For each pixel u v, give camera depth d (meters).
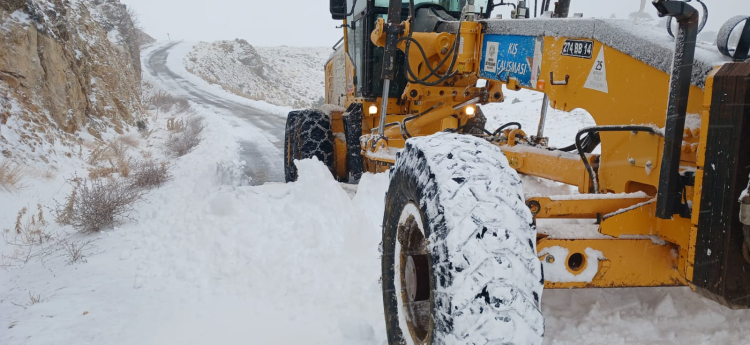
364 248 4.47
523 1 3.91
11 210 6.60
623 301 3.01
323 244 4.71
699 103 2.07
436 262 2.04
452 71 4.08
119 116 14.93
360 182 5.47
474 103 5.46
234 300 4.03
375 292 3.76
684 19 1.91
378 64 5.98
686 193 2.04
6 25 10.13
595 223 2.66
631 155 2.44
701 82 2.03
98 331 3.56
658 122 2.29
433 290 2.07
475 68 3.89
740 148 1.74
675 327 2.74
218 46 71.69
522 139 3.86
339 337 3.29
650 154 2.32
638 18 2.46
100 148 11.20
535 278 1.98
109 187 6.86
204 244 5.14
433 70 4.32
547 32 3.02
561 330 2.82
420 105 5.85
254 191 6.36
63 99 11.41
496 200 2.06
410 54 5.07
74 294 4.22
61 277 4.64
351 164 6.03
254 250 4.81
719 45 1.91
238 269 4.54
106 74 15.98
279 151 12.09
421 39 4.87
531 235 2.04
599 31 2.59
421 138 2.48
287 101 59.03
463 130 5.59
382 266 2.90
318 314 3.63
